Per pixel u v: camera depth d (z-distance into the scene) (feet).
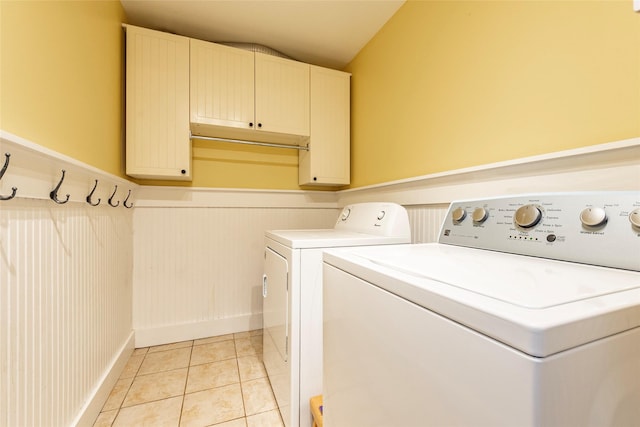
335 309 2.52
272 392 4.97
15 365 2.56
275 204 7.94
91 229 4.15
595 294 1.33
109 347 4.94
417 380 1.53
